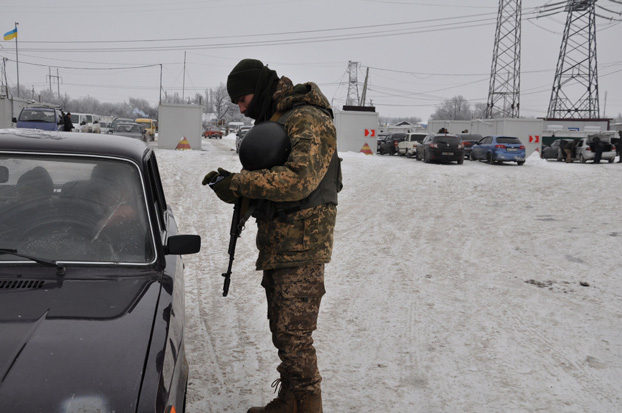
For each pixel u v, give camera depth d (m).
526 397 3.86
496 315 5.57
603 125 51.44
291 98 2.82
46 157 3.01
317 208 2.85
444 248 8.80
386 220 11.44
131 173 3.06
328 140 2.78
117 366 2.01
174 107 30.19
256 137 2.70
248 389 3.82
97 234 2.84
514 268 7.53
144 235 2.90
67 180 2.97
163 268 2.85
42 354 2.01
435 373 4.21
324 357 4.46
